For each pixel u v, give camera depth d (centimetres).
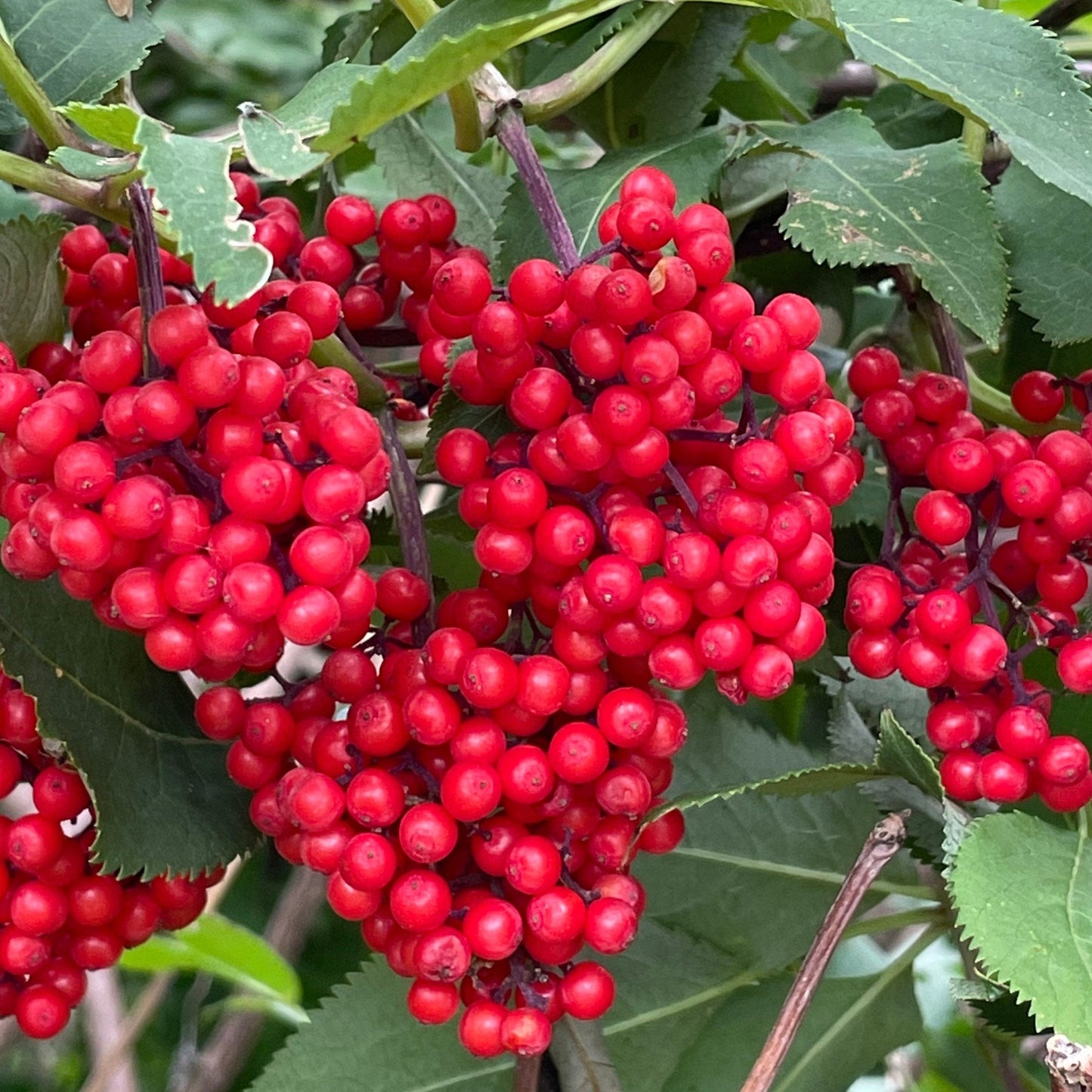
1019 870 27
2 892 28
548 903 26
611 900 26
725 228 26
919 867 33
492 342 26
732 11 33
